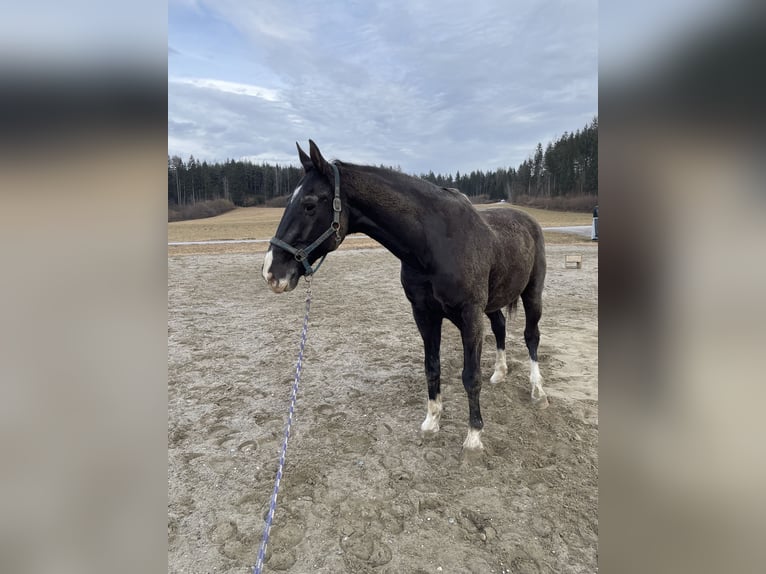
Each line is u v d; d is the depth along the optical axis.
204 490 2.64
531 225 3.69
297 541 2.21
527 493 2.54
